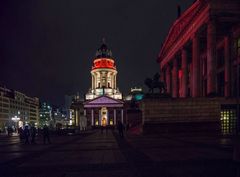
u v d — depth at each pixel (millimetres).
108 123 154250
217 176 10680
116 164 14328
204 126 40219
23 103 165250
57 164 14961
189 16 56531
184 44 61812
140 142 28578
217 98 40656
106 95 154625
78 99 177500
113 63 175500
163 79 89812
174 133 40406
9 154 21203
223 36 58469
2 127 130500
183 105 40969
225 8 45750
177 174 11211
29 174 12258
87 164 14602
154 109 41125
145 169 12586
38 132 67062
